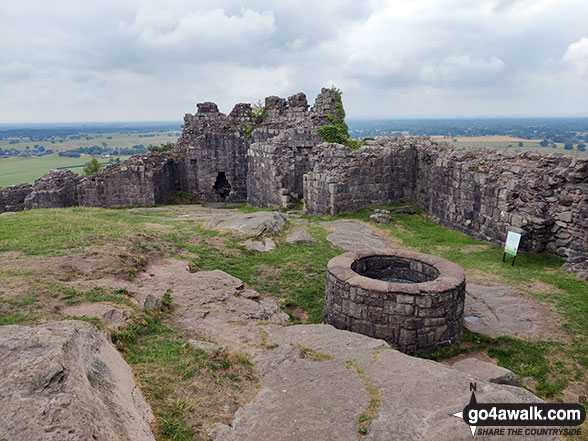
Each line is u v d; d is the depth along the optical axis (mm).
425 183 22391
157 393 6004
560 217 14547
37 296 8109
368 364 7320
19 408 4293
